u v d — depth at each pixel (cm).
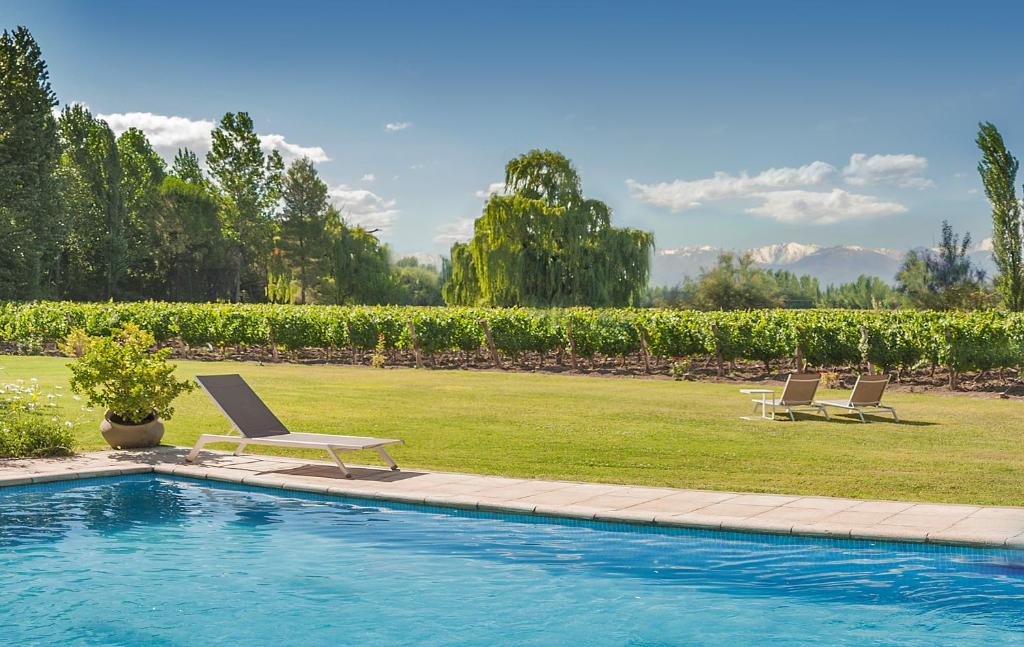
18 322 3344
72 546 777
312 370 2691
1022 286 5109
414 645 562
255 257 8475
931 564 693
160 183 8500
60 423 1277
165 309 3381
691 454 1166
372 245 7962
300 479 1011
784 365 2512
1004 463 1089
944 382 2142
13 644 566
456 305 4606
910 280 6656
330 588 668
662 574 687
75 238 7119
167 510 905
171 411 1258
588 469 1069
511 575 691
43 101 5822
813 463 1095
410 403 1770
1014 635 564
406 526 833
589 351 2650
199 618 610
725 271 7538
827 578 668
